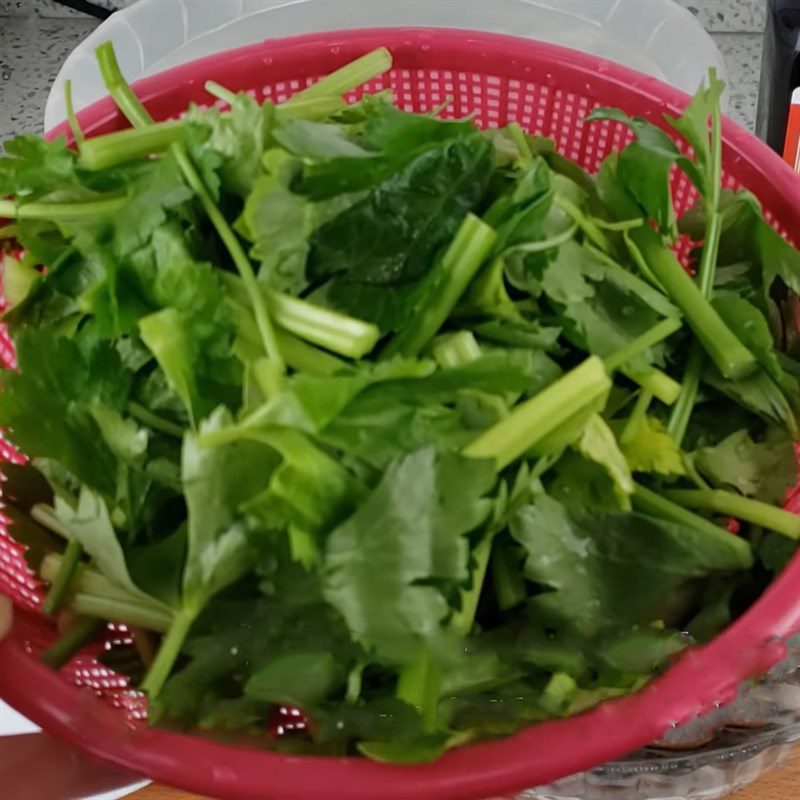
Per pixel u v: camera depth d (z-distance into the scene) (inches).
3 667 12.3
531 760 11.5
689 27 22.6
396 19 22.7
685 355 15.3
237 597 12.8
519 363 13.1
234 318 13.0
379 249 13.2
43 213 14.3
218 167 13.6
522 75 18.9
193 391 12.7
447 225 13.5
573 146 19.6
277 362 12.4
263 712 13.2
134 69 22.6
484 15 22.6
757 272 16.3
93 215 14.3
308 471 11.8
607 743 11.6
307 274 13.1
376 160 13.2
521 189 13.7
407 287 13.3
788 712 14.2
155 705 12.7
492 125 19.8
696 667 11.9
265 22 22.5
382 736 12.1
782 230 16.9
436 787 11.4
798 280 15.7
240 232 13.2
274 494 11.8
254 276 13.3
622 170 15.7
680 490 14.6
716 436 15.3
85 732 11.9
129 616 13.8
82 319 14.4
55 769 14.9
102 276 13.8
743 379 14.9
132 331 13.4
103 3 30.4
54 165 14.8
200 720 12.8
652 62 22.1
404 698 12.2
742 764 14.6
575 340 14.2
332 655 12.3
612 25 23.1
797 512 15.3
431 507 11.7
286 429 11.8
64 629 14.6
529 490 13.0
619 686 12.5
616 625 13.1
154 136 15.0
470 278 13.4
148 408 13.7
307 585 12.2
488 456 12.4
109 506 13.5
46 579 14.7
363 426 12.0
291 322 12.9
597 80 18.4
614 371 14.5
